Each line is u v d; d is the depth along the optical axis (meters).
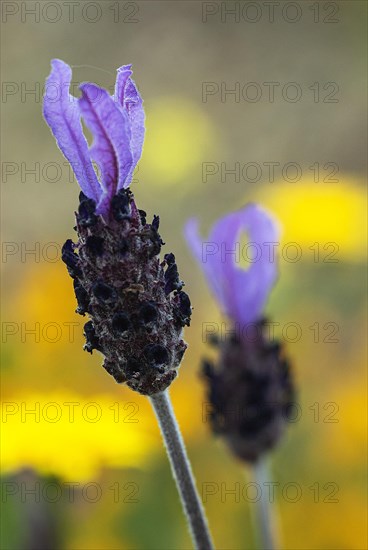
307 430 0.40
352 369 0.42
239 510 0.38
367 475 0.38
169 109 0.55
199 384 0.39
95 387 0.37
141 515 0.37
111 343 0.27
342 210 0.45
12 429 0.34
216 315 0.44
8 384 0.37
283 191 0.47
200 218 0.55
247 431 0.33
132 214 0.27
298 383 0.41
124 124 0.26
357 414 0.38
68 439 0.34
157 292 0.27
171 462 0.28
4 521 0.35
